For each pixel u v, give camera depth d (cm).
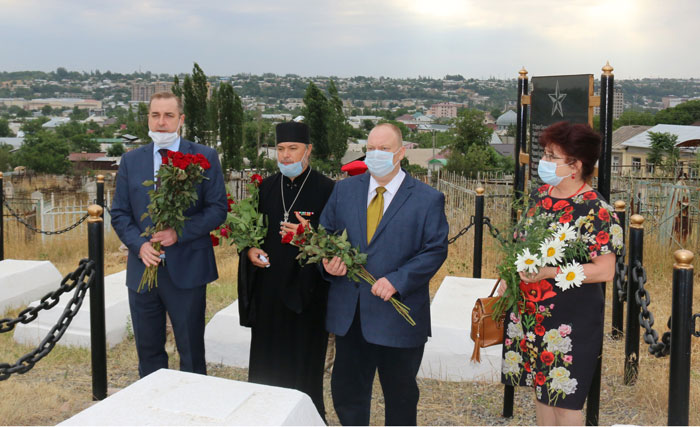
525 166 698
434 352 541
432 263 352
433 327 548
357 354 370
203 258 436
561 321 339
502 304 371
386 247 360
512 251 355
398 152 356
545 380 346
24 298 766
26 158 7100
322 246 351
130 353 586
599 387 425
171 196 399
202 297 438
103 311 449
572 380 338
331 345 524
